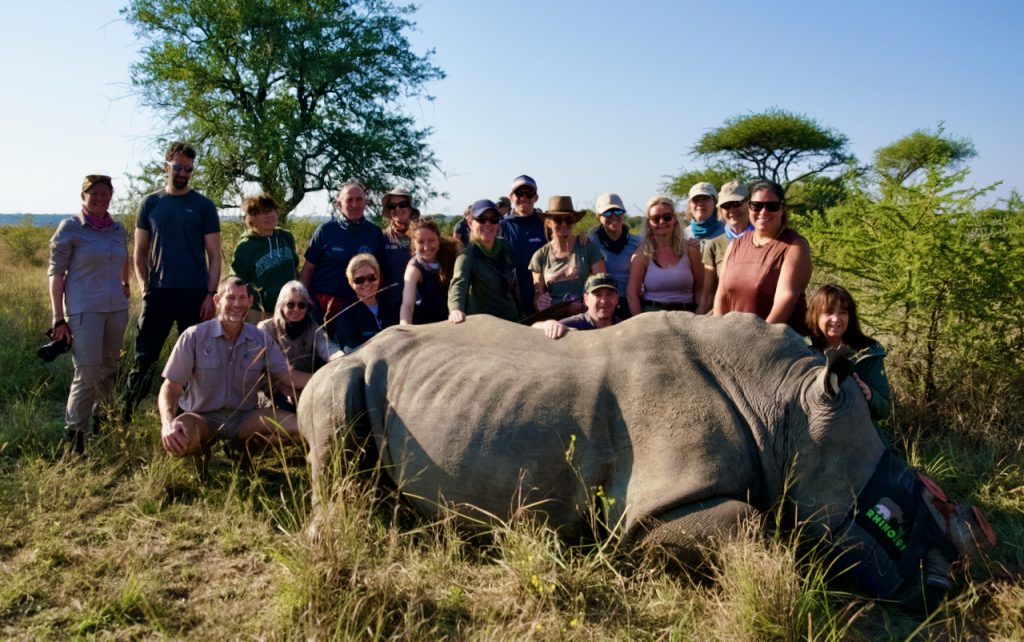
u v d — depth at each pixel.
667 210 7.04
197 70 25.42
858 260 7.66
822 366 4.70
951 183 7.15
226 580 4.49
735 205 7.27
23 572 4.46
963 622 4.02
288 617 4.00
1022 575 4.46
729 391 4.66
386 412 5.15
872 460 4.46
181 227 7.13
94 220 6.74
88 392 6.61
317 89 27.17
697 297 7.43
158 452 6.20
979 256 6.95
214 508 5.48
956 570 4.40
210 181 25.58
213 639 3.87
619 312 7.62
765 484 4.54
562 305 6.40
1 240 32.19
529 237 7.99
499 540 4.62
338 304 7.58
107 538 5.00
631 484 4.46
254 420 6.05
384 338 5.52
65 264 6.66
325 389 5.24
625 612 4.09
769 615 3.85
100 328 6.71
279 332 6.43
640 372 4.66
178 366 5.98
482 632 3.82
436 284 7.11
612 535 4.37
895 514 4.34
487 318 5.52
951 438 6.59
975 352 7.15
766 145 39.25
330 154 27.08
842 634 3.77
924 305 7.25
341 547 4.27
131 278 13.93
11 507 5.29
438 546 4.65
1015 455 6.14
